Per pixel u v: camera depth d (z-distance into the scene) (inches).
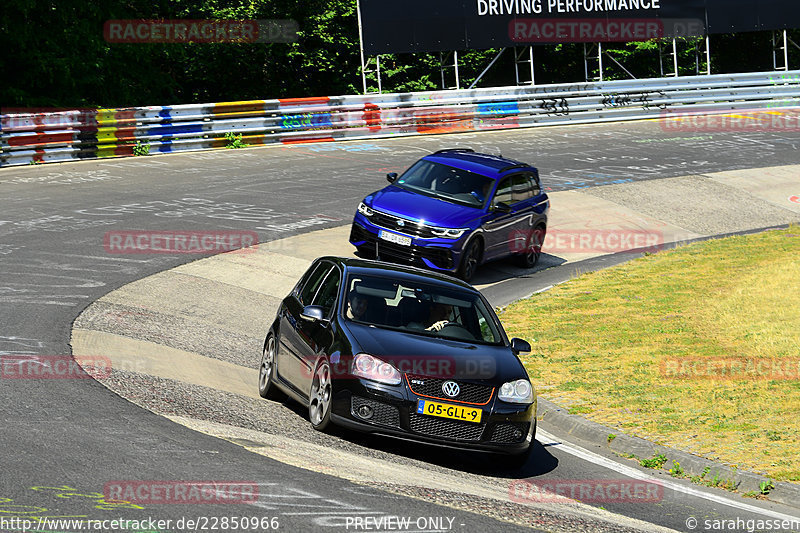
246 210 2561.5
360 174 3201.3
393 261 2059.5
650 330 1761.8
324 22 5029.5
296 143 3836.1
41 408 962.7
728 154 3988.7
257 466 844.6
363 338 1056.8
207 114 3558.1
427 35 4466.0
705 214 3095.5
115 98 4424.2
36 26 4087.1
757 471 1072.8
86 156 3223.4
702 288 2113.7
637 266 2381.9
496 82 5600.4
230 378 1291.8
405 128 4131.4
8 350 1216.2
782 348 1608.0
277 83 5177.2
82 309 1521.9
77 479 746.8
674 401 1347.2
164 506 701.9
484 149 3828.7
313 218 2532.0
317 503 753.0
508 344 1155.9
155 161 3255.4
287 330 1186.6
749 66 6087.6
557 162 3651.6
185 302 1700.3
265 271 2006.6
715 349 1626.5
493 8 4581.7
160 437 904.9
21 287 1621.6
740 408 1309.1
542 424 1296.8
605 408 1320.1
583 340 1697.8
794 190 3472.0
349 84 5211.6
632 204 3110.2
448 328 1127.6
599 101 4699.8
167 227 2287.2
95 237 2110.0
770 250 2549.2
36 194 2564.0
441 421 1011.3
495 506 837.8
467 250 2046.0
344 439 1050.1
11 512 658.8
